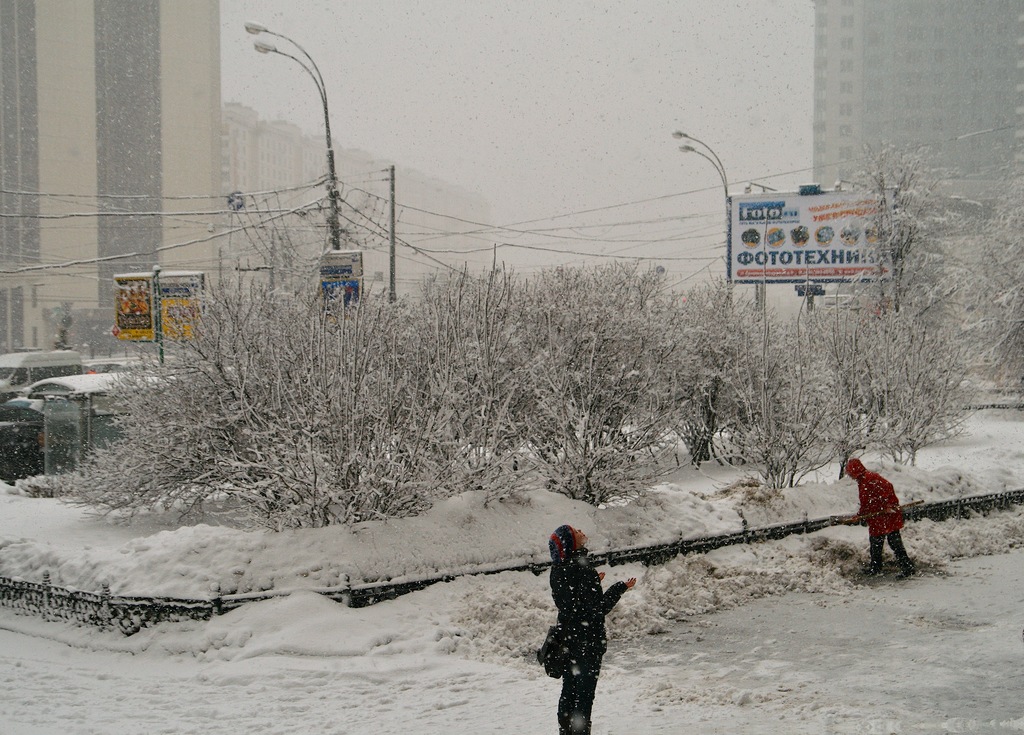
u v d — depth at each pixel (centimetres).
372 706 754
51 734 679
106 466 1430
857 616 1044
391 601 987
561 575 663
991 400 3325
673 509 1346
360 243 2858
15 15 8412
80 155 8838
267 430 1183
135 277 1973
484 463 1205
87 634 970
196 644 895
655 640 975
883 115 12912
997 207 3441
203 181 9969
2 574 1088
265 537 1023
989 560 1337
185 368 1338
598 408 1378
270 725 706
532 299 1517
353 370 1090
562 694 651
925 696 748
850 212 3691
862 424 1778
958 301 3450
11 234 8356
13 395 3497
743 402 1786
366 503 1091
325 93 2384
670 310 1789
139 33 9338
